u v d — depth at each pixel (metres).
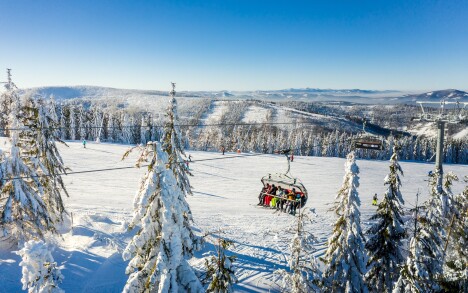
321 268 19.00
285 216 29.22
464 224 14.62
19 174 17.41
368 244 16.19
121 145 66.94
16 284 15.62
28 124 19.03
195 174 45.94
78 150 57.47
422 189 44.34
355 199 14.25
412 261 12.34
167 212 9.80
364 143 17.69
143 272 10.07
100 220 24.39
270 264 19.72
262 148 98.06
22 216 17.75
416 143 100.12
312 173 49.81
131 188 36.91
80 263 18.12
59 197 20.81
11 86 17.20
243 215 29.14
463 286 12.55
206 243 21.53
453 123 14.61
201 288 10.25
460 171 62.47
